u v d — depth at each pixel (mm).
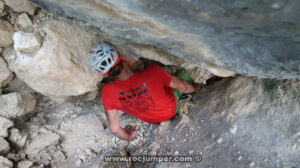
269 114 2258
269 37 1394
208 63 2059
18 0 2258
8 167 2604
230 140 2365
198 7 1253
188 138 2602
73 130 3092
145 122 3047
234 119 2430
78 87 2572
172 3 1292
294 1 1053
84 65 2508
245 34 1428
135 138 2932
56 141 2936
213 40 1644
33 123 3014
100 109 3229
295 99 2139
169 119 2846
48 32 2359
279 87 2227
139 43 2244
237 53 1718
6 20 2414
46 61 2344
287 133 2133
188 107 2828
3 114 2748
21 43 2268
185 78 2812
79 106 3227
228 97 2566
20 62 2410
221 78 2828
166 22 1542
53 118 3135
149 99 2574
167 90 2725
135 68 2949
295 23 1174
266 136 2221
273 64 1688
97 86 2779
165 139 2732
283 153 2104
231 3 1151
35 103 2982
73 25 2430
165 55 2414
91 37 2488
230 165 2248
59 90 2598
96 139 3033
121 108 2646
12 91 2891
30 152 2832
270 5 1097
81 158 2889
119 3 1459
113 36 2244
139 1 1365
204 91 2855
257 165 2148
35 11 2408
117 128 2709
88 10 1731
